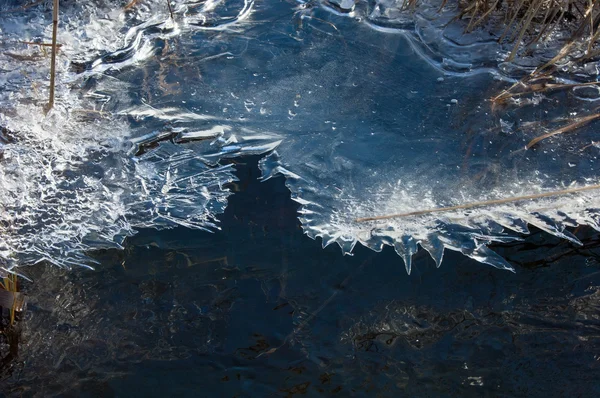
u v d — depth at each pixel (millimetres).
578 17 3023
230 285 2176
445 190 2441
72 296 2158
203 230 2338
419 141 2623
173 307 2123
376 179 2494
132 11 3162
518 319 2074
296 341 2023
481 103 2756
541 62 2902
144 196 2449
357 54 3006
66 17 3086
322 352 1998
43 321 2096
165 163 2564
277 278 2193
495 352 1989
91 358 1998
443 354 1988
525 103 2738
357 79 2887
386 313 2096
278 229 2336
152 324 2080
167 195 2455
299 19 3193
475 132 2645
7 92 2748
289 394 1897
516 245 2270
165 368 1968
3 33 2988
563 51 2797
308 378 1936
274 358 1984
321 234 2314
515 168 2506
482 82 2846
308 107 2771
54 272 2217
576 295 2129
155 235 2326
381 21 3166
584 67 2854
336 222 2354
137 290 2170
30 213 2371
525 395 1885
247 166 2553
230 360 1982
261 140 2643
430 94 2812
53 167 2514
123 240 2311
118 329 2070
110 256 2266
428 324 2068
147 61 2973
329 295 2145
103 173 2516
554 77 2820
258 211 2398
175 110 2754
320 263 2230
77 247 2287
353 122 2707
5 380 1947
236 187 2480
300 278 2191
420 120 2705
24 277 2199
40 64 2883
